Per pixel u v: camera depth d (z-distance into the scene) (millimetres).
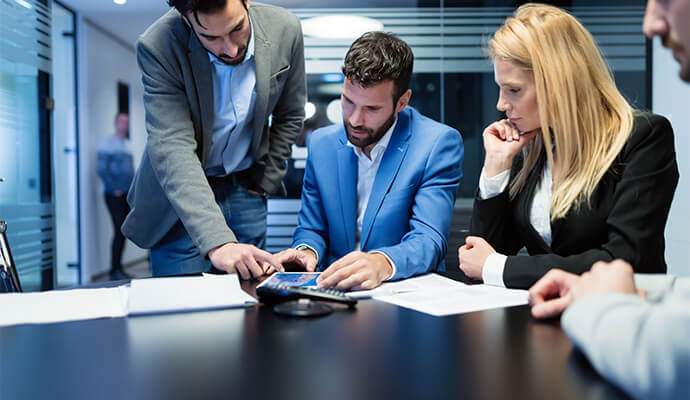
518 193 1250
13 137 3176
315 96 3535
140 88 6297
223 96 1424
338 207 1392
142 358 581
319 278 946
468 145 3562
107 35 5324
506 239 1280
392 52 1194
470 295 901
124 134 5156
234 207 1578
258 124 1460
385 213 1306
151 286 859
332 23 3531
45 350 612
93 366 557
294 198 3494
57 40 4656
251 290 971
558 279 757
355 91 1197
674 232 3006
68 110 4770
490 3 3527
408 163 1318
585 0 3396
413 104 3592
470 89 3559
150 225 1543
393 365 553
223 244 1143
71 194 4820
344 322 731
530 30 1084
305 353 596
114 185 4992
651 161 1036
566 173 1105
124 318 760
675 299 653
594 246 1105
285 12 1545
